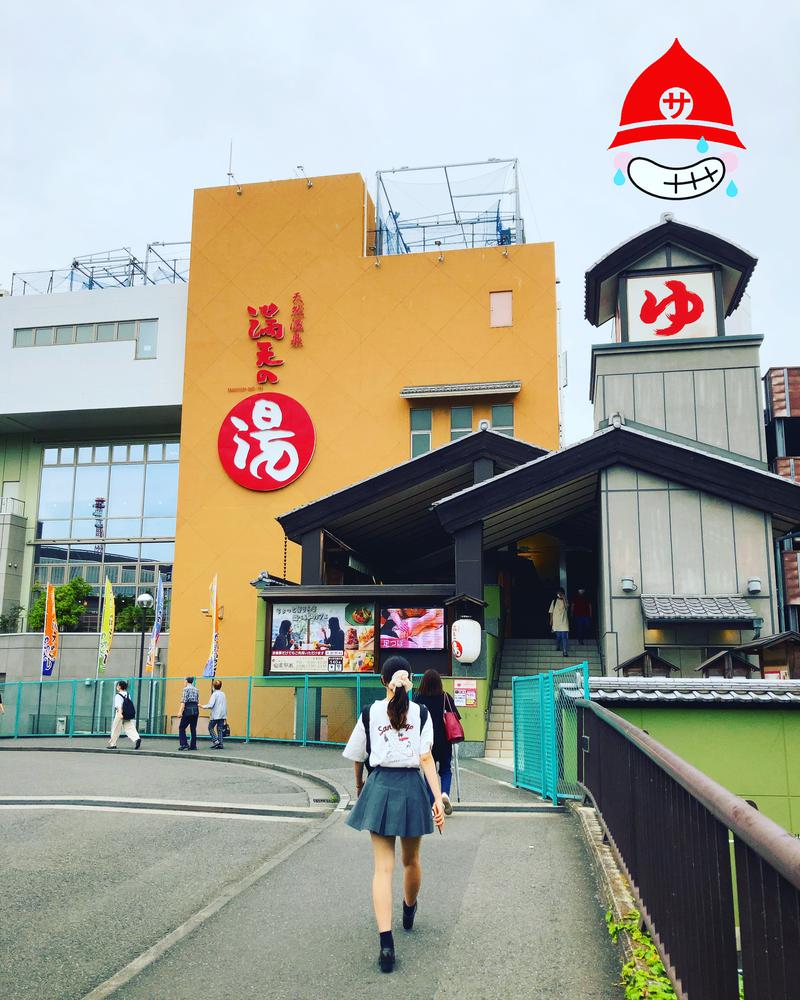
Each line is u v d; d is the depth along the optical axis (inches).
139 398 1363.2
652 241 884.6
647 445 744.3
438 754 390.6
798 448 1188.5
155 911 263.7
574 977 196.4
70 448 1526.8
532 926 234.7
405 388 1132.5
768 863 104.3
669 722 412.5
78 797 483.2
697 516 738.2
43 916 258.4
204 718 1106.1
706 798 136.8
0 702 1024.2
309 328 1197.1
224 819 419.8
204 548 1170.0
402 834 210.7
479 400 1138.0
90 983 205.9
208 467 1189.1
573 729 437.1
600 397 863.7
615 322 1000.2
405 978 199.0
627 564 737.6
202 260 1243.2
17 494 1521.9
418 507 964.6
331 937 228.5
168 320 1380.4
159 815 430.6
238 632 1143.0
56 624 1274.6
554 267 1155.9
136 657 1342.3
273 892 272.8
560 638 885.2
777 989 103.7
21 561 1492.4
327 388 1175.6
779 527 806.5
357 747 221.6
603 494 751.1
